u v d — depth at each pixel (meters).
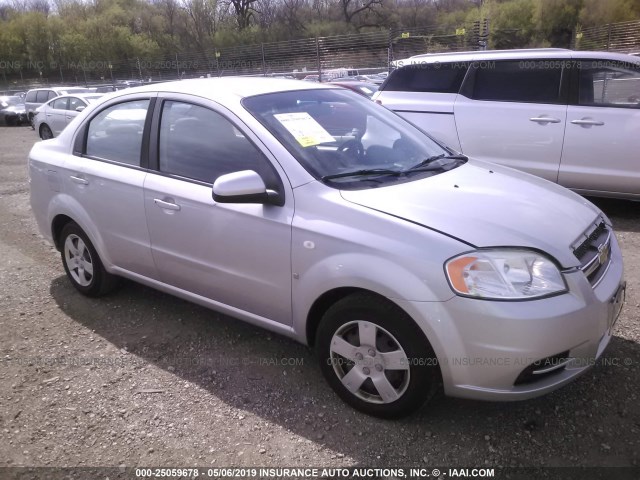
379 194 2.70
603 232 2.91
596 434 2.58
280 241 2.80
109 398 2.96
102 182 3.68
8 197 8.23
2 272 4.86
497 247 2.37
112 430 2.71
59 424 2.76
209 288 3.25
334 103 3.55
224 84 3.45
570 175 5.94
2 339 3.61
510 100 6.17
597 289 2.53
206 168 3.18
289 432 2.66
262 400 2.90
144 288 4.36
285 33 53.56
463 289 2.31
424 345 2.44
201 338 3.56
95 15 53.97
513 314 2.25
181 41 55.00
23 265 5.04
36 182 4.26
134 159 3.57
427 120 6.65
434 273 2.35
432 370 2.47
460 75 6.50
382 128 3.53
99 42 49.09
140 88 3.71
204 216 3.10
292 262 2.77
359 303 2.56
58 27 49.75
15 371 3.23
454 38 20.69
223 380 3.09
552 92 5.96
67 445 2.62
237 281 3.06
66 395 2.99
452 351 2.35
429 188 2.83
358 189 2.76
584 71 5.80
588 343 2.43
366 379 2.69
